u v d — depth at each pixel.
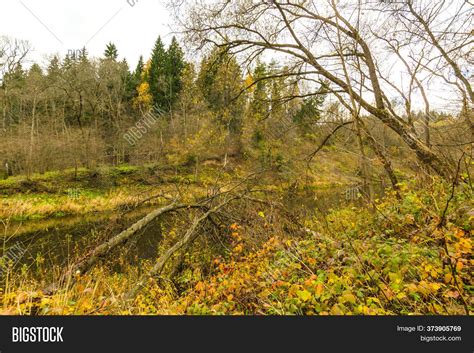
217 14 8.57
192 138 21.05
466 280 3.19
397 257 3.41
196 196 9.05
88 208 19.81
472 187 4.48
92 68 32.44
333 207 9.83
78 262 5.17
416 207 4.70
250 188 8.38
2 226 15.43
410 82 7.32
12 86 33.56
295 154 10.30
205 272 6.68
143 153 31.14
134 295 4.61
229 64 9.77
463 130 6.09
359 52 7.75
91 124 34.59
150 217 6.54
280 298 3.71
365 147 7.41
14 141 26.66
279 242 5.39
